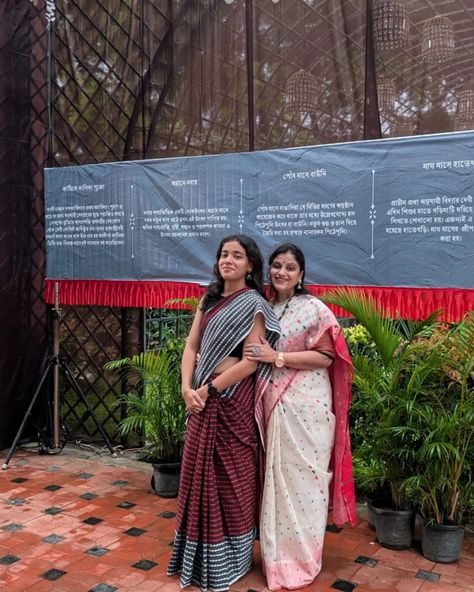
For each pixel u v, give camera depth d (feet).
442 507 9.81
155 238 13.78
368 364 10.18
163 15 13.74
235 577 9.06
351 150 11.46
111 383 15.46
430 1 10.75
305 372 9.21
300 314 9.26
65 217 14.92
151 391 12.78
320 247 11.84
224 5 12.97
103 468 14.30
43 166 16.21
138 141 14.19
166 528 11.00
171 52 13.66
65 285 14.99
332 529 10.93
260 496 9.57
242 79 12.79
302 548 9.04
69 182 14.80
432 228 10.82
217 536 8.86
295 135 12.21
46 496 12.53
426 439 9.16
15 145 15.60
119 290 14.28
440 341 9.70
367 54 11.30
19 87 15.62
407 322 10.96
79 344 15.81
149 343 15.80
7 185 15.44
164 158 13.73
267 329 8.93
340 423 9.40
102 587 8.95
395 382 9.75
